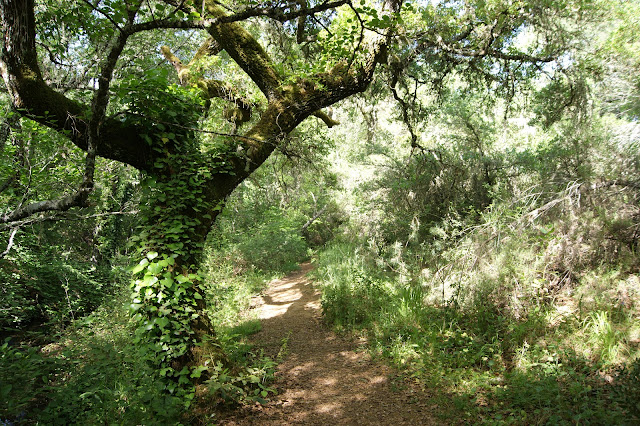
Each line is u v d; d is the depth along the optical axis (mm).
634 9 8555
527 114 11523
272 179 16094
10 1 3967
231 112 8359
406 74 9570
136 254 5078
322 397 4898
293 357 6406
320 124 12070
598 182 7027
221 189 5566
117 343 5609
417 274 8977
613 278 6129
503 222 7164
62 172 8250
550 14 8164
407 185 10883
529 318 5902
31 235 11102
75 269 11977
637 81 7176
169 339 4461
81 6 4750
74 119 4605
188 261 5137
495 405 4168
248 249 14547
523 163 10359
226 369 4477
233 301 9414
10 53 4223
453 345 5906
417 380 5074
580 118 8492
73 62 8750
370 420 4258
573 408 3707
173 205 4957
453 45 8977
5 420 3607
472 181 10531
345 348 6652
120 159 5070
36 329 9562
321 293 10570
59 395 3750
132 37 10633
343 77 6504
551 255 6746
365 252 11680
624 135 6957
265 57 6367
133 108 4832
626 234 6586
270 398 4863
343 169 18891
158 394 4066
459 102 12203
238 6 6219
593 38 8203
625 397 3561
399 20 4547
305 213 23953
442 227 10086
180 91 5316
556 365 4602
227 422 4195
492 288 6598
